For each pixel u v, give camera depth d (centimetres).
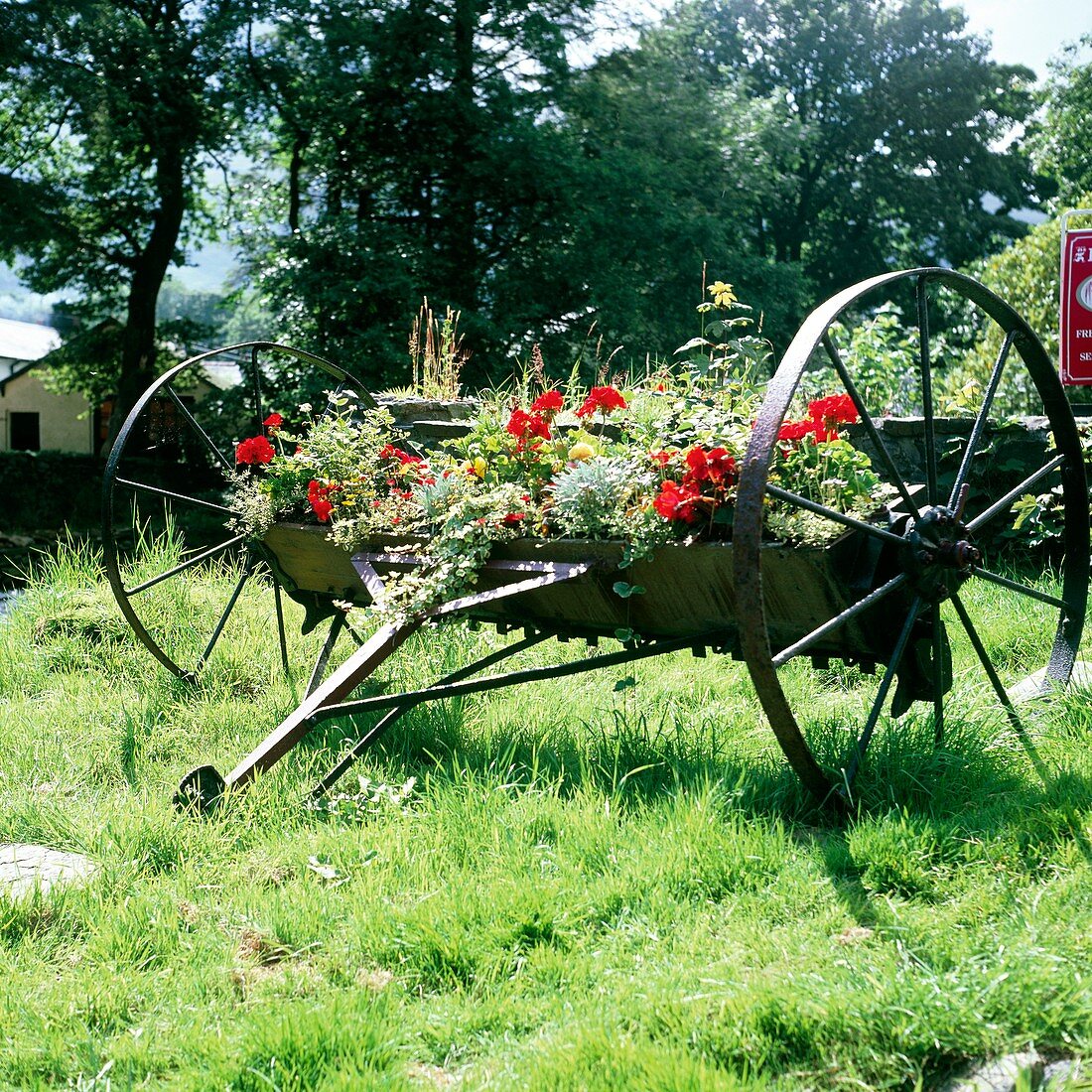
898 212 3578
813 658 378
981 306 391
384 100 2072
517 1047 234
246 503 497
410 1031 247
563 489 384
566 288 2030
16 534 1862
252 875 336
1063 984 229
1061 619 445
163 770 445
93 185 2305
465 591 412
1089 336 674
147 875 341
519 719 466
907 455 686
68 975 279
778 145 2467
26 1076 238
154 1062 241
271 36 2120
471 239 2098
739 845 315
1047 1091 201
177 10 2119
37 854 362
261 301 2097
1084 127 3538
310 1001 257
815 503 325
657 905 290
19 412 3459
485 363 1927
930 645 374
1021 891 277
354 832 354
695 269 2131
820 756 372
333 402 554
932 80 3409
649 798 366
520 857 322
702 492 353
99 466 2205
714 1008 236
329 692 409
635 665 543
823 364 1105
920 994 226
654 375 612
